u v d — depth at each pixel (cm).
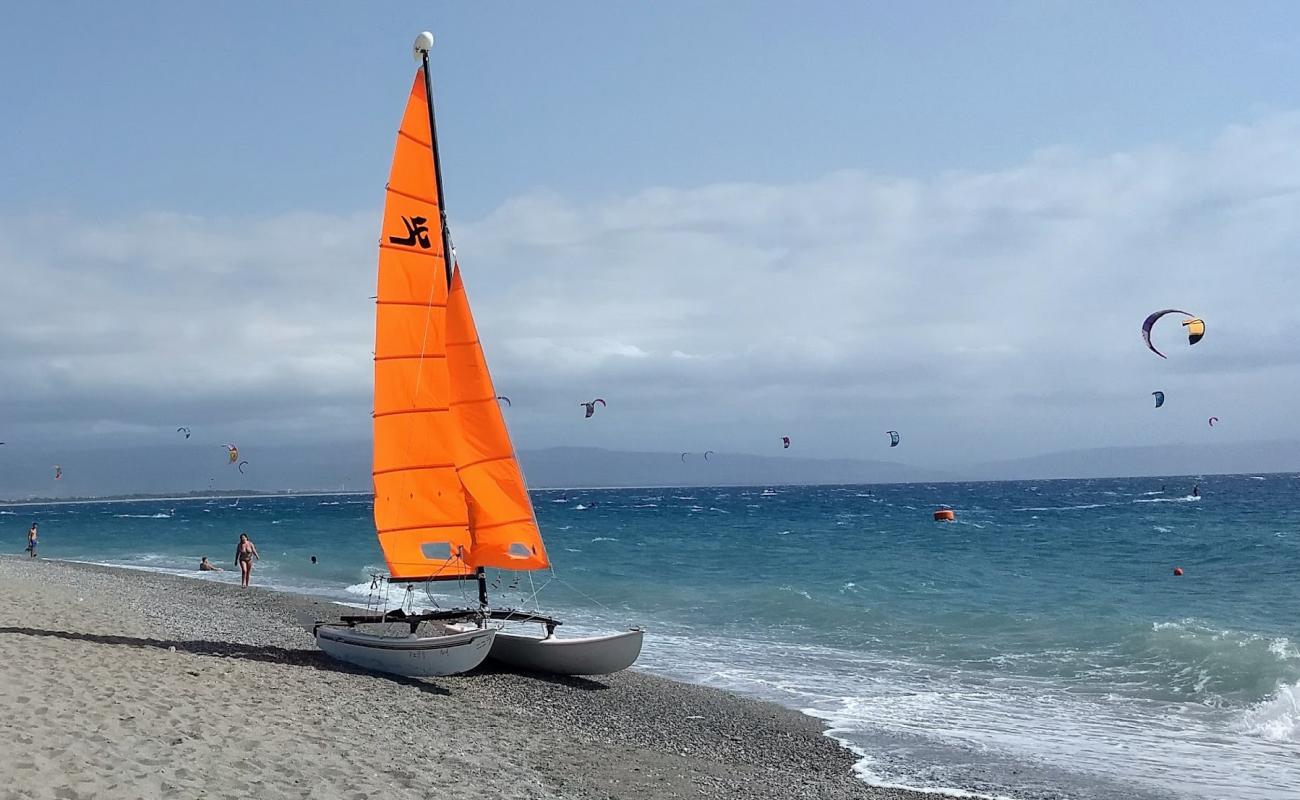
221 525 8788
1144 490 15812
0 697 1020
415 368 1628
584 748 1240
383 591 3312
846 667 1992
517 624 2467
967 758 1330
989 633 2366
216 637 1866
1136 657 2027
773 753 1329
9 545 6612
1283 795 1181
